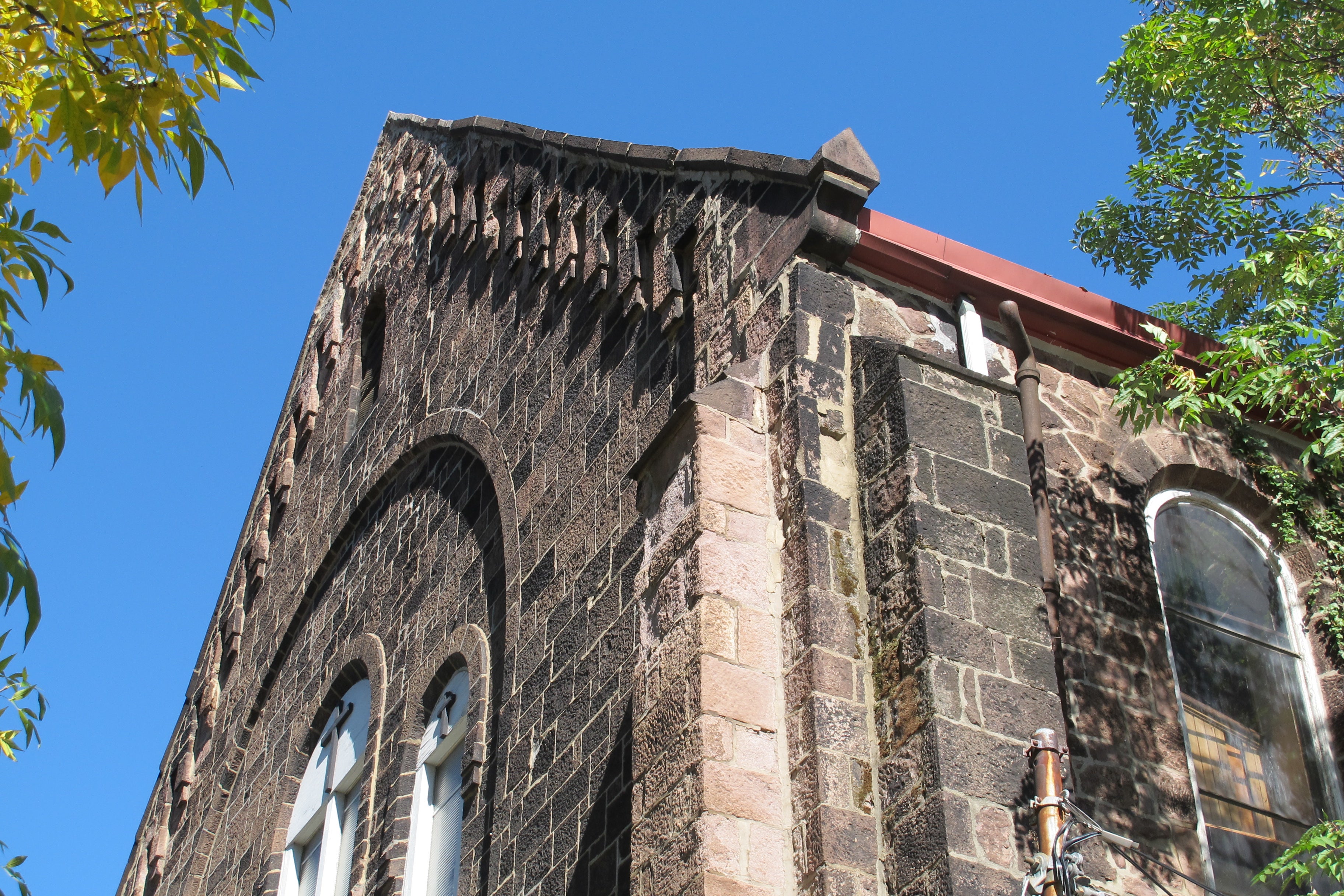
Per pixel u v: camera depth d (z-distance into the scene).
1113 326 10.77
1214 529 10.84
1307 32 12.60
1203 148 13.51
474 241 17.42
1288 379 9.76
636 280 12.66
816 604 8.52
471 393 15.99
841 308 10.05
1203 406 9.75
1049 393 10.58
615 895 9.59
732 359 10.55
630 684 10.41
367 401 20.20
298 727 17.95
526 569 13.02
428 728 14.27
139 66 6.41
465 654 13.78
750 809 7.95
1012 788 7.67
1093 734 9.11
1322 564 10.80
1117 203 13.98
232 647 21.86
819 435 9.29
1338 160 13.31
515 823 11.46
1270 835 9.48
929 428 8.94
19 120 6.93
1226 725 9.84
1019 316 10.14
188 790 21.59
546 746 11.41
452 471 16.06
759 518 9.12
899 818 7.72
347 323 21.95
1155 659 9.70
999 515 8.77
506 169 16.91
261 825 17.81
